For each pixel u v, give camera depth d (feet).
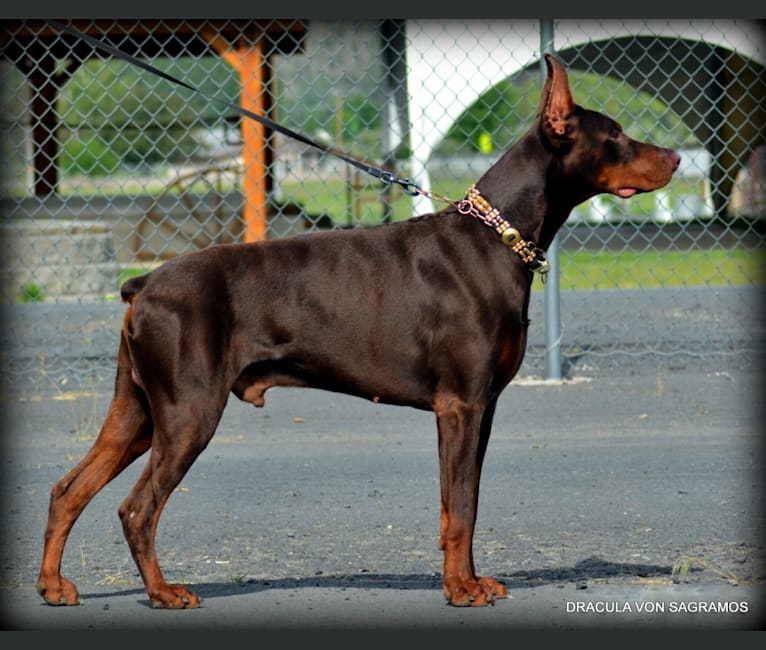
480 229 21.13
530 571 23.12
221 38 62.03
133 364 20.51
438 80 66.69
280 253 21.02
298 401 39.73
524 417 36.22
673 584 22.18
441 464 20.90
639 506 27.55
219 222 71.41
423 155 67.21
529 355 44.11
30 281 61.67
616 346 45.39
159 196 75.77
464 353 20.63
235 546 25.08
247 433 35.45
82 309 55.52
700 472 30.35
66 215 73.92
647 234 85.56
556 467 31.01
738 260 70.74
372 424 36.47
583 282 62.18
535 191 21.35
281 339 20.77
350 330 20.79
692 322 49.52
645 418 35.81
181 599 20.85
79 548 25.16
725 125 101.30
